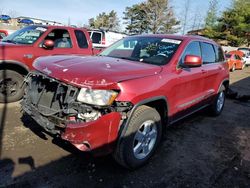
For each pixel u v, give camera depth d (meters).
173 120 4.01
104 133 2.82
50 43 5.96
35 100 3.25
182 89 4.01
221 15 46.69
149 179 3.19
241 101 8.32
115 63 3.44
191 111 4.66
